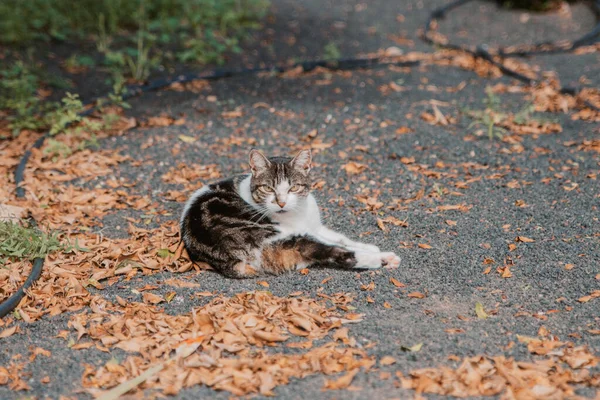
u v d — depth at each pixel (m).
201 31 11.05
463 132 7.81
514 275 5.02
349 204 6.26
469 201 6.21
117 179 6.87
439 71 10.02
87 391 3.89
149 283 5.09
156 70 9.76
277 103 8.74
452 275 5.05
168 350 4.21
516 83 9.46
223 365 4.04
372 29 12.00
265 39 11.25
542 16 12.83
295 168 5.20
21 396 3.89
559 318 4.49
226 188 5.43
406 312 4.60
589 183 6.50
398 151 7.32
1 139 7.71
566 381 3.83
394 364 4.03
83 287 4.94
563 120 8.14
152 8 11.20
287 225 5.25
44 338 4.46
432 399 3.74
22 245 5.41
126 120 8.12
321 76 9.75
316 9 12.96
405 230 5.75
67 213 6.17
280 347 4.23
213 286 5.02
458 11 13.09
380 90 9.21
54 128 7.52
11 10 10.24
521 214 5.93
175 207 6.30
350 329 4.39
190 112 8.45
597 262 5.14
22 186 6.60
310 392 3.82
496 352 4.11
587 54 10.76
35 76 8.88
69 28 10.65
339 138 7.71
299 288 4.95
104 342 4.34
